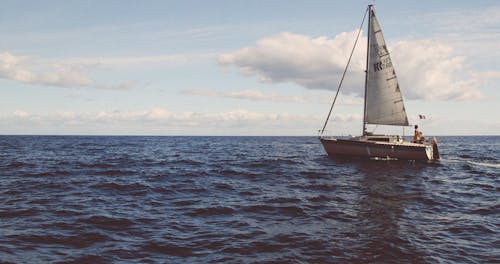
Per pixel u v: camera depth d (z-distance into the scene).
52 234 9.12
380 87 29.25
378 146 28.19
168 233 9.38
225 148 58.28
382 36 28.77
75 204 12.77
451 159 33.38
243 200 13.86
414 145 27.41
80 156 35.84
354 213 11.75
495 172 24.34
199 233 9.40
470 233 9.54
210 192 15.71
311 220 10.83
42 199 13.57
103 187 16.61
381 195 15.12
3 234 9.04
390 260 7.50
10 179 18.73
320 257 7.63
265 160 31.88
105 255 7.72
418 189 16.84
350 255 7.76
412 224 10.40
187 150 51.09
